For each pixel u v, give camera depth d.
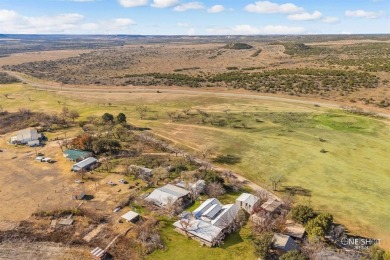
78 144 96.44
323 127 117.88
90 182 79.00
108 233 60.72
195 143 104.31
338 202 71.31
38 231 61.47
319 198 73.00
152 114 137.38
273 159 92.56
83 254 55.69
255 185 79.31
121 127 109.75
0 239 59.28
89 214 66.31
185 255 55.84
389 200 72.31
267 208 66.38
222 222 62.38
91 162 86.81
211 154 96.00
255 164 89.81
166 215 65.88
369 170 86.00
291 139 106.81
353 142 104.12
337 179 81.31
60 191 75.44
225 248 57.59
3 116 136.50
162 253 56.28
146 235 59.53
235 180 80.62
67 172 84.31
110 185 77.31
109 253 56.00
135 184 77.44
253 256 55.59
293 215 63.22
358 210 68.50
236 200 69.62
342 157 93.44
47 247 57.47
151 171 82.19
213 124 122.38
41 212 66.56
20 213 67.12
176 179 80.00
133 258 55.22
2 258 54.84
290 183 79.69
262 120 126.38
